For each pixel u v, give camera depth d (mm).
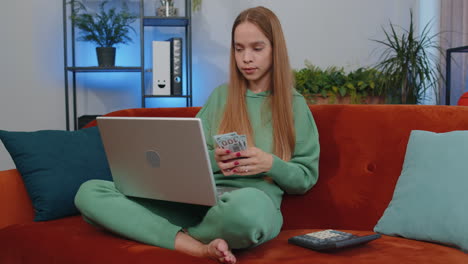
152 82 3096
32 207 1486
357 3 3635
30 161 1450
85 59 3230
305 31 3602
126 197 1237
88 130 1688
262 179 1372
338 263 938
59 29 3055
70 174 1485
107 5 3256
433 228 1089
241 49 1428
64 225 1341
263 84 1512
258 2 3514
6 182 1431
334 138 1448
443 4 3715
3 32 2445
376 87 3080
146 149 1104
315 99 3049
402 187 1217
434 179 1138
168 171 1090
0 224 1383
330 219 1379
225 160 1245
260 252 1069
